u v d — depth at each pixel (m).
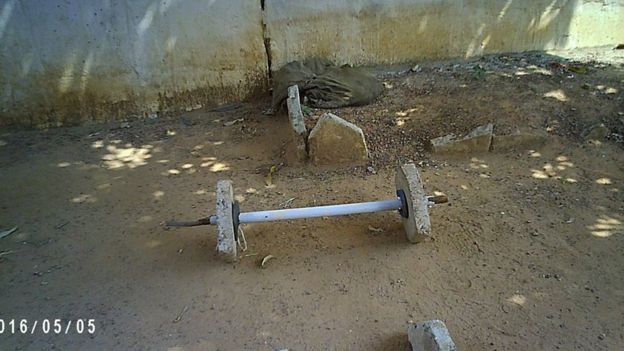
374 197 4.05
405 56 6.15
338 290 3.07
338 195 4.11
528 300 2.92
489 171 4.34
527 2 6.08
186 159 4.93
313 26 5.87
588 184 4.06
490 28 6.16
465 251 3.35
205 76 5.89
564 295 2.94
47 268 3.43
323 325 2.82
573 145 4.59
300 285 3.12
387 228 3.63
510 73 5.69
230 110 5.93
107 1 5.43
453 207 3.84
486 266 3.21
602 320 2.76
